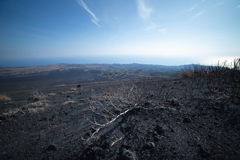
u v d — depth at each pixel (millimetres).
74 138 2256
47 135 2582
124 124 2414
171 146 1603
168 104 3078
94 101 4871
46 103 5934
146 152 1576
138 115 2707
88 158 1648
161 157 1451
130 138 1933
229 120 1961
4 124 3494
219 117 2105
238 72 3682
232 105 2420
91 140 2059
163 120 2328
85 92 8781
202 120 2109
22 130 3006
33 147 2184
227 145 1456
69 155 1786
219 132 1724
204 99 3023
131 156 1496
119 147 1765
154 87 5891
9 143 2428
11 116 4207
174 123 2158
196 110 2512
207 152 1401
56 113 4102
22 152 2074
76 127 2742
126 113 2881
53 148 2025
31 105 5547
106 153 1664
